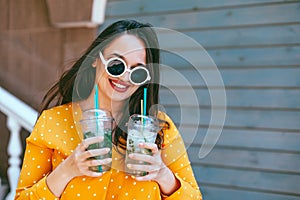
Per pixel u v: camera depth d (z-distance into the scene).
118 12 3.26
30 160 1.29
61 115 1.30
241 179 2.92
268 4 2.81
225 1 2.93
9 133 3.18
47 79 3.16
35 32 3.23
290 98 2.76
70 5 3.05
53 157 1.29
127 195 1.24
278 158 2.80
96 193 1.22
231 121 2.95
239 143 2.92
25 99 3.24
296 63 2.74
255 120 2.87
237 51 2.91
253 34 2.86
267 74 2.82
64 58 3.08
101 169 1.14
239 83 2.91
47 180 1.18
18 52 3.29
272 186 2.82
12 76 3.32
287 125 2.77
